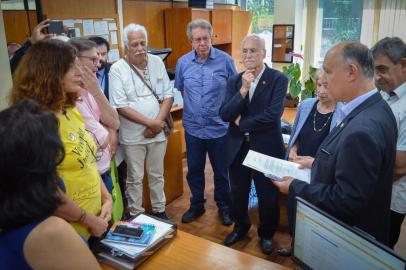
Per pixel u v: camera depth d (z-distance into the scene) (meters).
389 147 1.19
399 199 1.62
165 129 2.78
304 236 1.12
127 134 2.66
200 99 2.84
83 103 1.85
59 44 1.42
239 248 2.59
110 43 3.62
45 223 0.81
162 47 4.33
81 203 1.47
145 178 2.99
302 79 5.23
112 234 1.40
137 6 3.92
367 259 0.92
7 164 0.77
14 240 0.79
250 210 3.09
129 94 2.60
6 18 2.71
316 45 5.25
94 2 3.42
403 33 4.42
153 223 1.49
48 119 0.86
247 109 2.34
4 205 0.78
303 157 1.95
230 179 2.54
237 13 4.76
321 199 1.22
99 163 1.92
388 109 1.23
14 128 0.79
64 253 0.81
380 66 1.53
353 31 4.95
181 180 3.48
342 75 1.22
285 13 4.97
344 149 1.16
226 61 2.88
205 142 2.92
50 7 3.03
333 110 2.01
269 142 2.32
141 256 1.32
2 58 1.86
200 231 2.86
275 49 5.18
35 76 1.37
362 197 1.14
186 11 4.08
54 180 0.87
